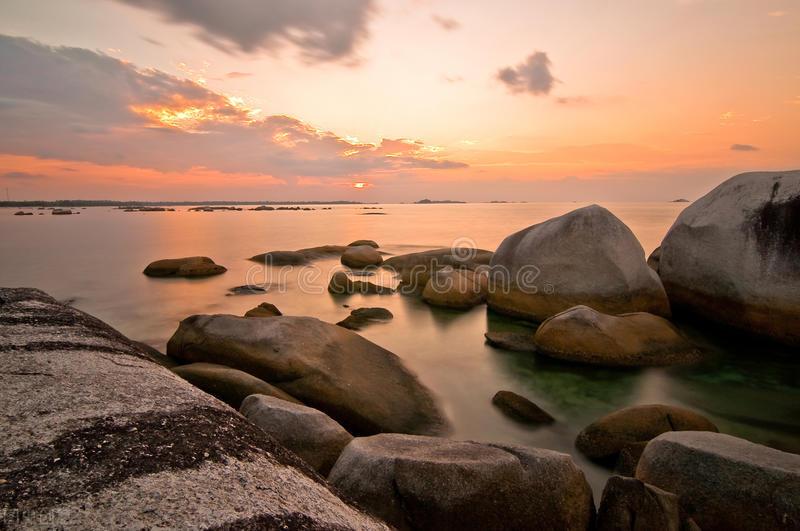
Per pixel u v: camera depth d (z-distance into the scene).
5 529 1.64
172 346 7.52
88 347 3.80
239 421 2.92
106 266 21.97
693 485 3.62
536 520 3.13
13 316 4.41
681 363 8.30
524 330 11.05
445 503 3.00
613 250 10.35
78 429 2.36
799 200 8.75
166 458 2.22
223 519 1.86
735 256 9.51
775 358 8.80
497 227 51.22
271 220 72.94
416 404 6.86
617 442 5.27
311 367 6.54
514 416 6.72
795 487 3.22
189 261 20.23
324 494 2.52
